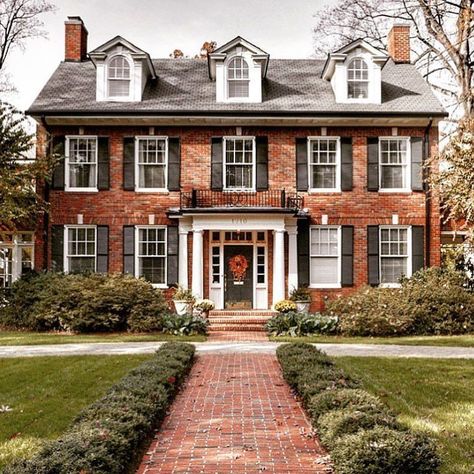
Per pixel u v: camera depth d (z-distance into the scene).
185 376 10.45
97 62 21.98
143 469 5.74
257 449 6.36
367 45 22.02
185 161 21.48
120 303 18.41
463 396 8.89
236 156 21.69
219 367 11.48
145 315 18.42
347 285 21.31
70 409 8.13
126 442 5.47
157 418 7.31
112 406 6.69
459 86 25.41
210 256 21.56
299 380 8.56
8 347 14.59
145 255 21.44
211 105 21.70
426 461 4.93
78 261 21.44
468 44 25.41
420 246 21.42
